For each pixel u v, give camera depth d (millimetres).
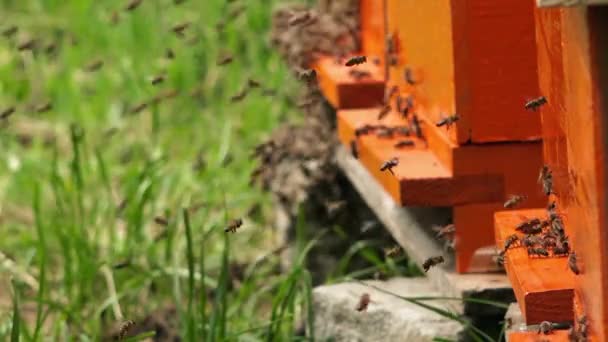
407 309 8250
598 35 5434
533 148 7965
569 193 6191
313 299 9039
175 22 16406
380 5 9984
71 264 10188
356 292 8742
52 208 12445
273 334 9016
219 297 8758
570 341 5945
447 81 7992
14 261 10680
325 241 10734
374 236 10711
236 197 12422
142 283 10328
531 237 6684
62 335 9719
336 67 10711
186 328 8742
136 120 14844
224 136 13695
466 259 8188
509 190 8000
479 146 7949
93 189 11758
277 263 11117
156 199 12195
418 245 8719
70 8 18078
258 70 15109
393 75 9602
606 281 5594
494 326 8023
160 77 11773
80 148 14133
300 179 10844
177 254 10156
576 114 5781
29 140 14609
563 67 6113
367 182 10047
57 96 15570
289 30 11562
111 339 9914
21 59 16438
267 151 11320
